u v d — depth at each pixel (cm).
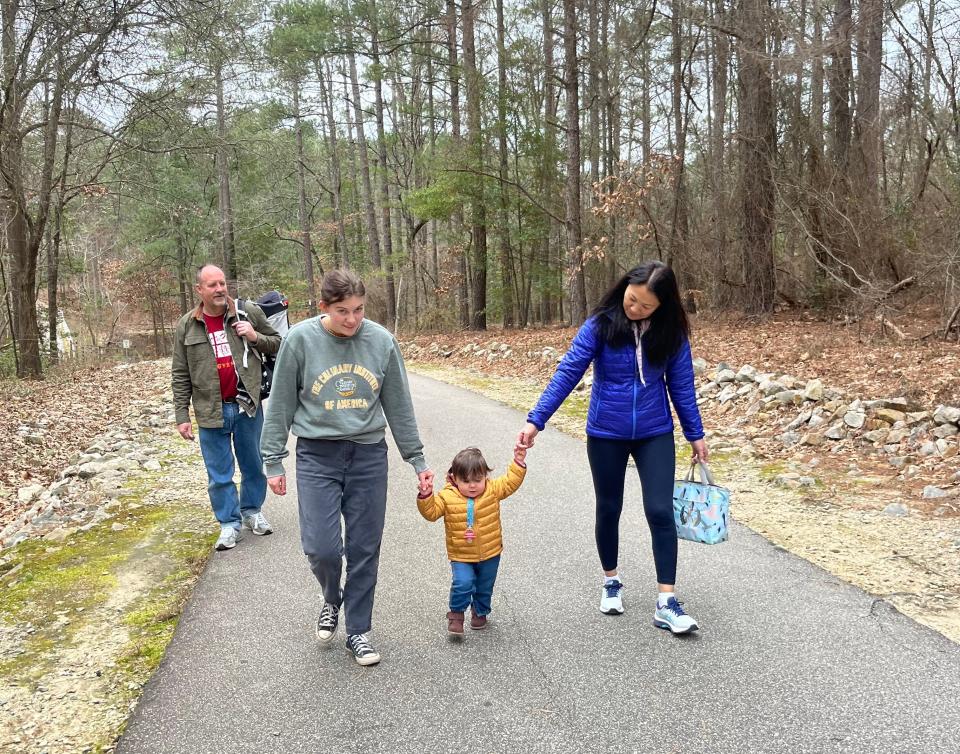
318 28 2158
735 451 737
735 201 1534
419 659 352
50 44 1362
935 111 1293
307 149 4669
